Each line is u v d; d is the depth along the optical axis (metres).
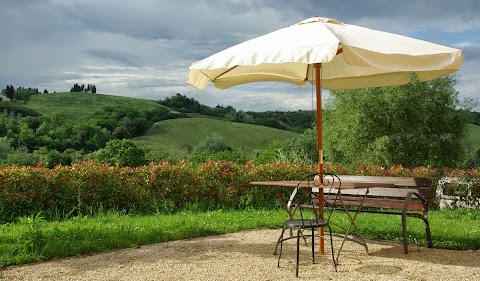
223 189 12.94
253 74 8.18
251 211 12.10
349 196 8.37
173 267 5.61
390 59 5.26
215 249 6.71
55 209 11.06
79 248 6.44
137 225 8.84
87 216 10.60
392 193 7.37
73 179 11.34
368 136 32.12
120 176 11.92
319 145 6.58
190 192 12.60
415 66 5.38
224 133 79.56
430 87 32.41
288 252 6.54
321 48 4.96
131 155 50.50
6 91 109.19
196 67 5.75
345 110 32.91
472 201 13.73
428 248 6.98
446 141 32.53
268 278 5.12
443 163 33.22
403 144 32.09
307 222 5.62
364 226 8.82
